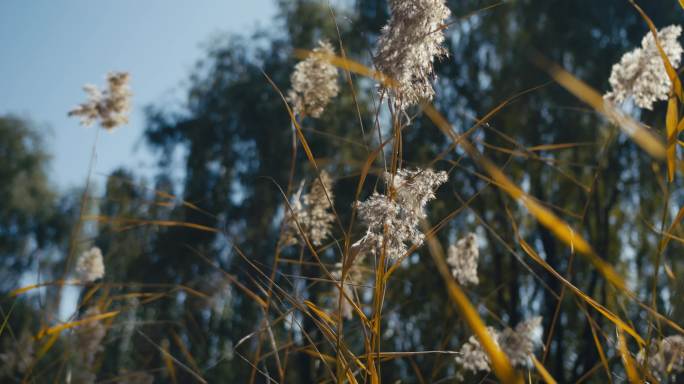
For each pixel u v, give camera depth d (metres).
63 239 30.41
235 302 14.55
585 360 14.09
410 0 2.04
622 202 16.64
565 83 1.69
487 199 16.62
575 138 16.55
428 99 2.04
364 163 2.14
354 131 18.27
